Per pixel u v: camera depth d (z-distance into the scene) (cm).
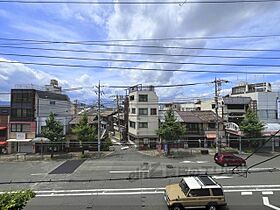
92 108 7312
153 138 5453
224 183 2847
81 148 4944
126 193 2525
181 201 2034
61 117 5444
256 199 2370
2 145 4828
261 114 5669
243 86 6769
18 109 4997
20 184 2844
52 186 2766
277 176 3116
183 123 5338
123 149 5212
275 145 5259
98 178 3039
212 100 6556
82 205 2217
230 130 5316
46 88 5747
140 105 5444
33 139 4741
